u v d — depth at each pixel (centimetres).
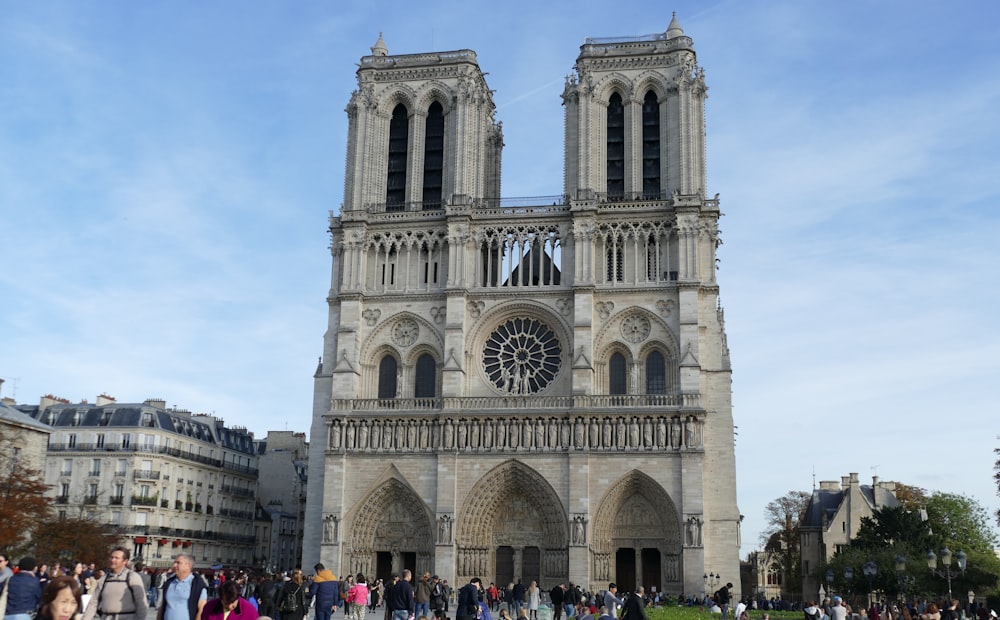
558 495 11712
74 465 13488
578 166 12812
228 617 2708
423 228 13025
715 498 11750
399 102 13738
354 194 13200
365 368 12756
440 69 13500
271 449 17838
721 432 11925
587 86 13038
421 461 12094
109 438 13512
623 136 13125
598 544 11612
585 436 11788
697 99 12900
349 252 13025
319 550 12362
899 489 17612
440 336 12662
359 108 13462
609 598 6222
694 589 11150
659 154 12962
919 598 12412
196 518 14625
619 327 12356
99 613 2947
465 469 11956
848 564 12219
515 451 11862
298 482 18100
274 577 4678
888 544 13062
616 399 11944
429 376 12712
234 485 16062
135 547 13138
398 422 12231
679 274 12212
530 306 12562
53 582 2200
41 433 11762
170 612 2862
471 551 11850
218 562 15150
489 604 10688
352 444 12281
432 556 11856
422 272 12962
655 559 11725
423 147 13475
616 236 12594
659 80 13025
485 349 12700
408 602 5091
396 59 13638
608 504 11694
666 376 12156
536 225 12838
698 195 12369
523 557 11919
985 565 13512
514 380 12462
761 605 13000
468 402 12212
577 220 12581
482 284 12875
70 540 9575
